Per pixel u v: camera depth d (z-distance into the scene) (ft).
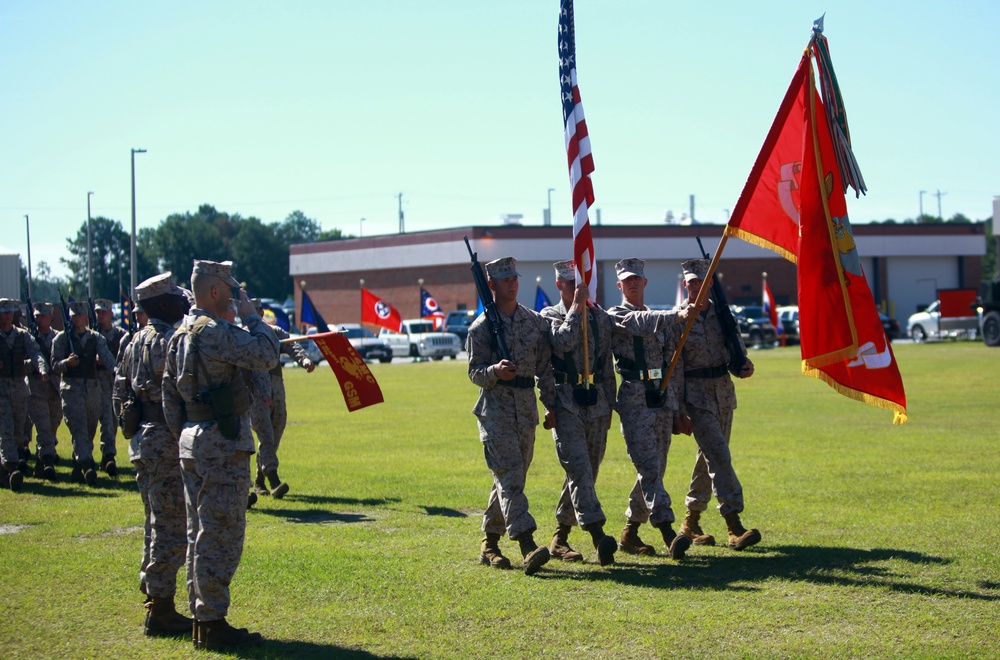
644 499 26.45
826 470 38.58
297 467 42.88
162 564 20.52
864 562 24.67
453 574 24.43
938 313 162.40
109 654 19.16
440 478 39.55
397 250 227.81
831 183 24.49
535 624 20.33
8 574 24.86
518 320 25.29
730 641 18.94
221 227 378.94
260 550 27.04
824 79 24.64
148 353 21.29
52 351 40.73
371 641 19.56
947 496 32.83
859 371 24.50
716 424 27.22
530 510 32.12
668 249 216.95
